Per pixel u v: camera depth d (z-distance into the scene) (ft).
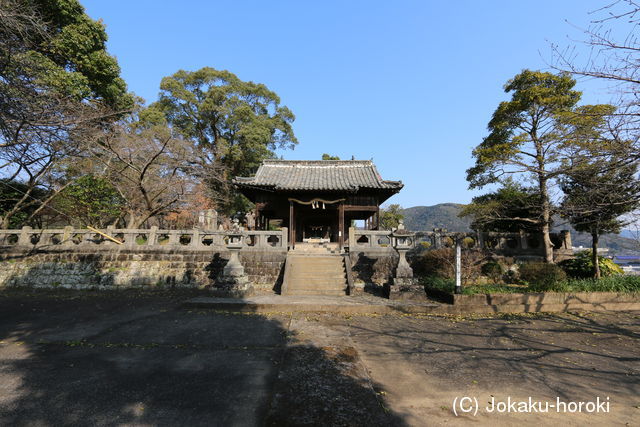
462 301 30.60
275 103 99.71
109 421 11.55
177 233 46.24
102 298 37.60
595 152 19.61
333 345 20.47
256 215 60.29
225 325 25.25
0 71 18.65
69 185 55.88
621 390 14.87
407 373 16.30
